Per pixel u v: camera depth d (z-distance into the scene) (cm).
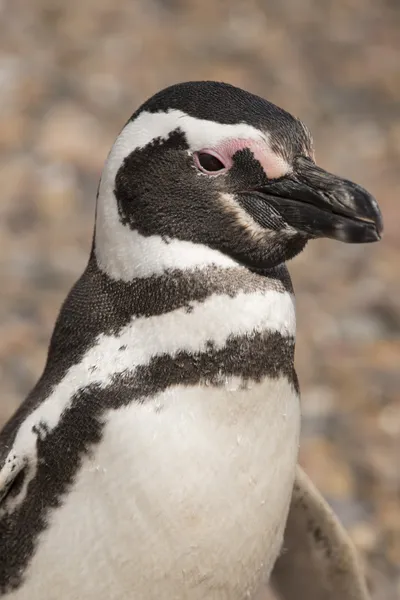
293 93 4247
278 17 4856
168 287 1295
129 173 1321
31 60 4281
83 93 4075
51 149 3681
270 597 1858
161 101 1332
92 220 3400
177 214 1307
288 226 1331
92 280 1358
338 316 2980
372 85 4338
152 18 4753
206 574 1326
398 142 3912
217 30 4688
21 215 3388
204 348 1282
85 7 4741
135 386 1285
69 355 1346
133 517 1283
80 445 1293
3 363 2723
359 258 3281
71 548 1309
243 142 1309
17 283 3083
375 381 2688
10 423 1418
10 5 4675
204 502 1283
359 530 2219
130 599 1327
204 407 1278
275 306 1316
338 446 2461
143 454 1269
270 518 1348
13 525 1341
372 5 5006
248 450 1297
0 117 3834
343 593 1608
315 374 2711
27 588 1345
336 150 3862
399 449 2455
